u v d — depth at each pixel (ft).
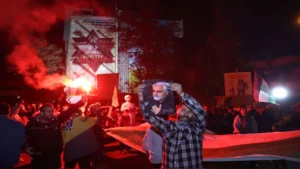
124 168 29.71
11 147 15.43
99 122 24.13
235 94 41.68
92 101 35.68
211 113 43.78
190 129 13.94
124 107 38.96
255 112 37.14
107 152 39.42
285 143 21.99
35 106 54.60
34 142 17.34
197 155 13.79
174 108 14.80
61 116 18.34
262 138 23.77
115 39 106.63
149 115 14.19
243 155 19.80
